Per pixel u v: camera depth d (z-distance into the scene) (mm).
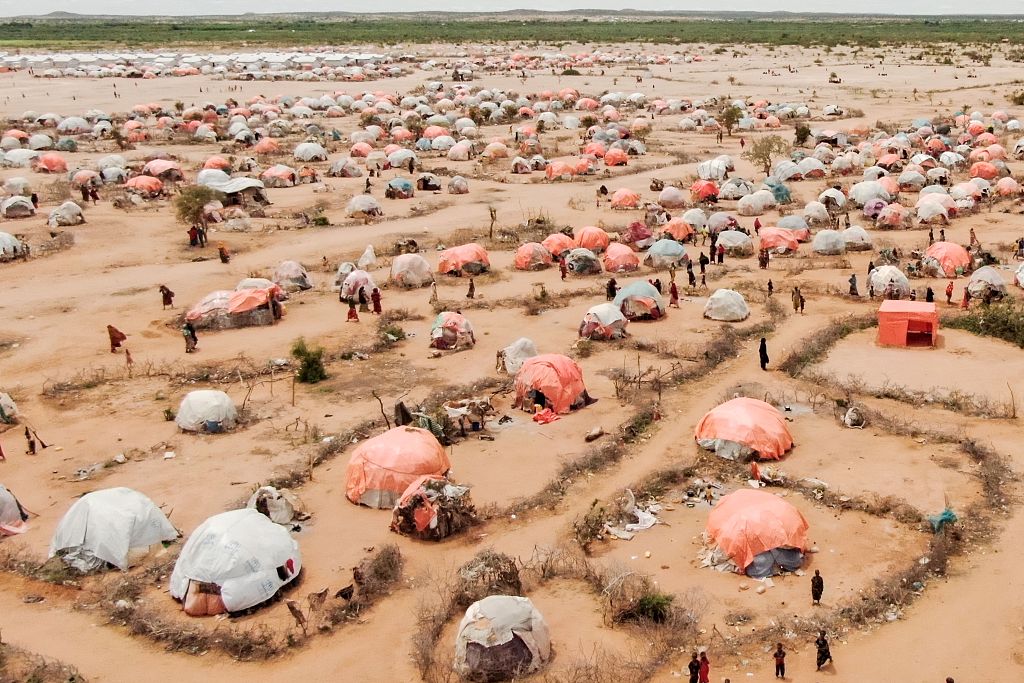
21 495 33094
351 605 26094
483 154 110312
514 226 74250
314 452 36031
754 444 34875
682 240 69688
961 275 57969
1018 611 25391
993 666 23141
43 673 23156
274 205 82750
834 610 25562
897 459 34844
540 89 180250
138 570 28297
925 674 22891
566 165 95562
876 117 133875
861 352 46469
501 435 37625
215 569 26109
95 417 39844
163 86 188625
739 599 26312
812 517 30859
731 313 51094
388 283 59156
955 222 73562
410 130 125250
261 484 33344
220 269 62250
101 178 91938
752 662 23422
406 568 28297
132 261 64312
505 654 22969
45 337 49438
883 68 197625
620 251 62219
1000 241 66562
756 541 27516
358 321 51938
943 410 39219
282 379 43906
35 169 98812
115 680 23203
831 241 65000
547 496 32438
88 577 28062
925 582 26922
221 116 145125
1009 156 101438
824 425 38062
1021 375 42469
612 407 40062
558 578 27750
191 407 38188
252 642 24484
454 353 46969
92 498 29281
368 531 30594
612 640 24500
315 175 94875
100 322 51844
